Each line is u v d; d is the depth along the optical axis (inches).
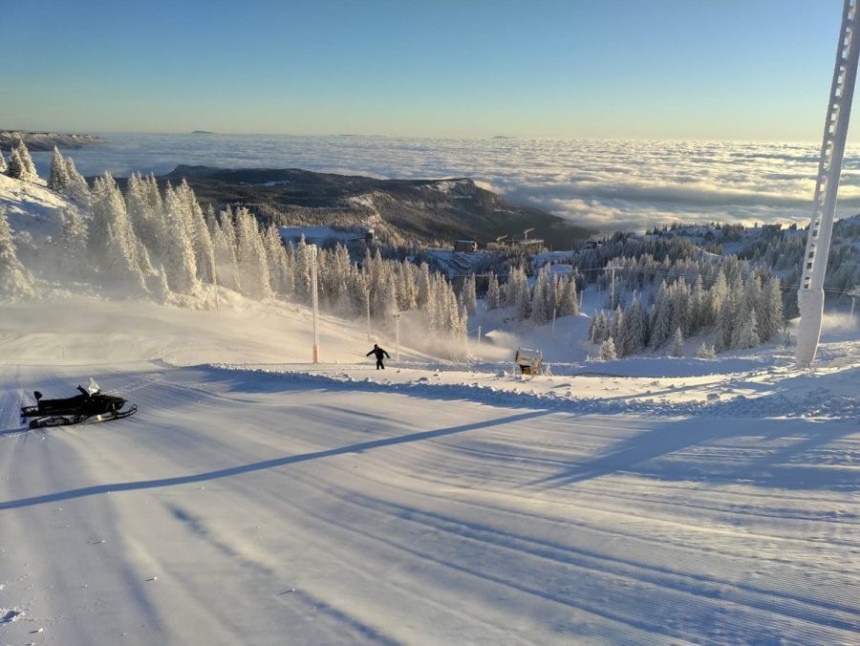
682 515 233.9
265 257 2891.2
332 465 349.7
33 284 1871.3
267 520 261.6
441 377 696.4
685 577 177.6
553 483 292.8
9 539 240.1
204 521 260.5
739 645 139.4
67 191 2842.0
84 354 1326.3
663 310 2768.2
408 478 320.2
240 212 2977.4
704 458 307.7
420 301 3612.2
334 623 162.6
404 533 237.0
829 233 703.1
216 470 354.6
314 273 1045.8
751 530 211.6
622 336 2869.1
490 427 419.8
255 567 206.7
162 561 213.6
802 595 159.8
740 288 2598.4
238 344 1595.7
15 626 164.4
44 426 535.2
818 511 223.1
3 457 419.5
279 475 335.9
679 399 482.3
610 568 188.9
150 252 2440.9
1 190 2479.1
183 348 1455.5
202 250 2628.0
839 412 380.2
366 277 3316.9
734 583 170.7
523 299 3959.2
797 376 587.5
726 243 7775.6
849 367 592.1
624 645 143.0
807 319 731.4
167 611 172.4
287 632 158.1
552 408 475.8
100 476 347.3
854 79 647.8
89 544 232.2
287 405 549.0
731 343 2452.0
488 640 149.3
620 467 309.0
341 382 673.6
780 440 324.5
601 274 5561.0
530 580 185.2
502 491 286.5
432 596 178.2
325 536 238.5
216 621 165.6
